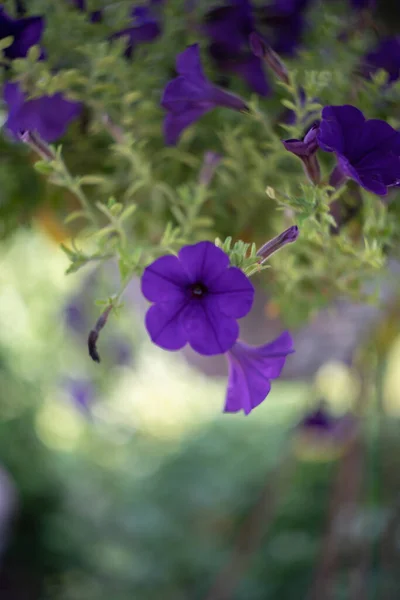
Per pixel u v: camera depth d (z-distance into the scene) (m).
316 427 1.24
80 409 1.95
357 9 0.78
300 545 1.86
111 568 2.51
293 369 1.05
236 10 0.75
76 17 0.74
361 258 0.66
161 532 2.60
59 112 0.72
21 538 2.80
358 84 0.71
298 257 0.77
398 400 1.28
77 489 3.14
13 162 0.83
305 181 0.72
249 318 0.89
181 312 0.57
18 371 3.05
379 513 1.05
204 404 3.77
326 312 0.93
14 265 2.01
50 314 2.25
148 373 2.32
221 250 0.57
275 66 0.66
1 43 0.67
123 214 0.64
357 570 1.08
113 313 0.60
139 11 0.76
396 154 0.60
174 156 0.76
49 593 2.73
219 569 2.29
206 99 0.68
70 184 0.67
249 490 2.56
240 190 0.77
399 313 0.96
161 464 3.19
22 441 2.98
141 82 0.74
